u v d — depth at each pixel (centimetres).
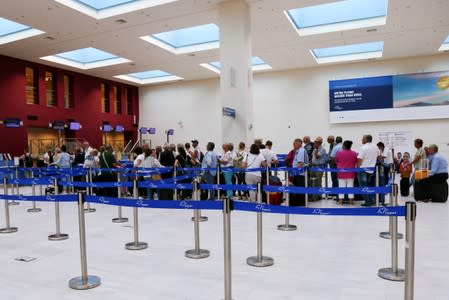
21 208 770
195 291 308
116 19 1037
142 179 791
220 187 439
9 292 314
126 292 309
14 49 1337
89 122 1797
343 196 798
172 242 468
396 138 1541
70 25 1084
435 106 1473
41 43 1266
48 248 453
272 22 1077
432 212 630
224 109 906
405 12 1007
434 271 343
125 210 723
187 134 1994
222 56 952
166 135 2047
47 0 898
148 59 1495
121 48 1338
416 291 297
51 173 852
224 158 870
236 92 939
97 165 968
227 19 943
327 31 1170
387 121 1556
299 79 1720
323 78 1677
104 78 1891
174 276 345
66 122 1677
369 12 1114
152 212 691
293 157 793
